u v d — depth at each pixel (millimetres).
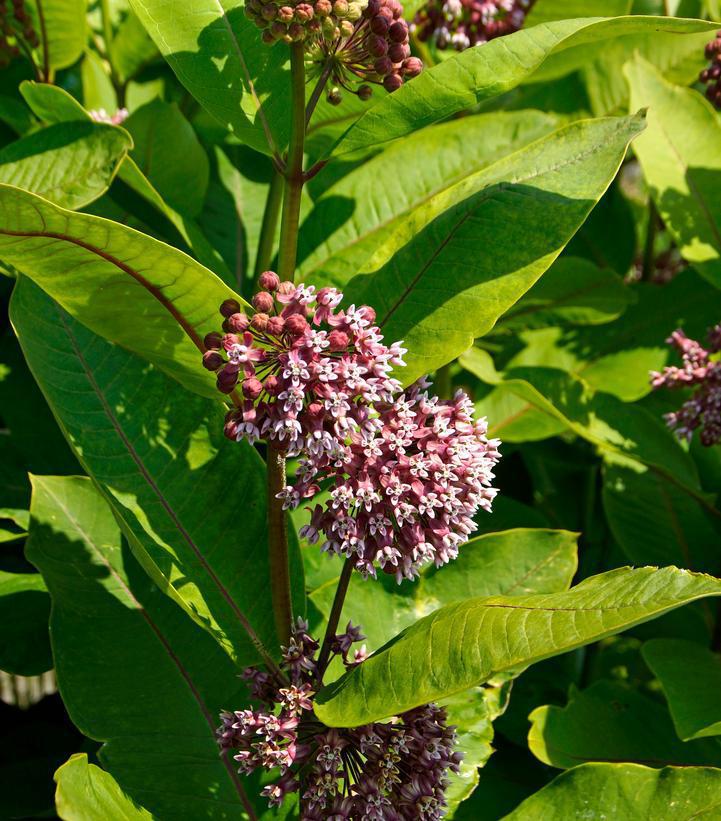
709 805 2615
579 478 4988
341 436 2121
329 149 2479
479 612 2096
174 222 3150
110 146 3094
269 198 3422
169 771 2746
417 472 2207
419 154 3721
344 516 2197
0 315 4348
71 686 2785
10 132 4270
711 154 4078
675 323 4457
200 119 4121
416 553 2230
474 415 4141
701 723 3016
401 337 2562
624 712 3430
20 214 1962
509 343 4535
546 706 3318
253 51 2715
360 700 2164
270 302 2215
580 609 1977
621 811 2648
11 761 3752
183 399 2824
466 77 2369
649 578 1959
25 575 3529
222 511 2756
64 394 2746
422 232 2645
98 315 2350
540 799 2688
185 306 2293
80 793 2256
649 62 4312
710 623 3881
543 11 4320
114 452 2740
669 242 5969
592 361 4480
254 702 2869
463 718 3080
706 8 4629
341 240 3648
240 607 2666
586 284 4035
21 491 3748
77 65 4340
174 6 2732
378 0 2455
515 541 3170
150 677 2852
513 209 2588
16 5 3766
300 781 2428
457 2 3764
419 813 2324
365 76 2553
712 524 3928
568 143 2658
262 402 2189
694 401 3596
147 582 2973
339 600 2457
